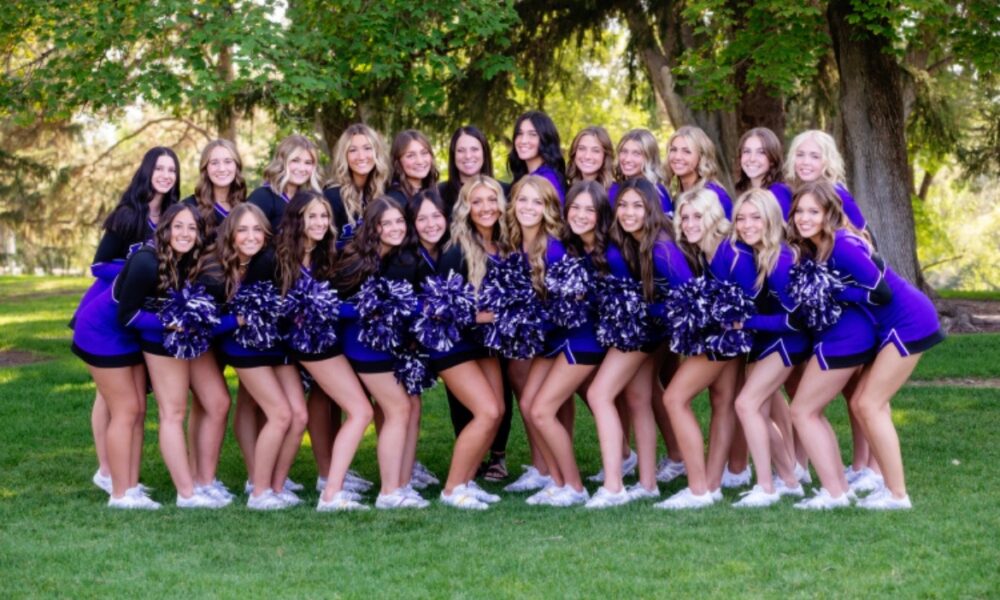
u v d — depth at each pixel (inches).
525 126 231.3
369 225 207.0
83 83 426.6
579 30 559.2
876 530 183.9
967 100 708.7
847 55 492.1
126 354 209.6
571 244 209.5
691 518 196.5
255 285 203.5
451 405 250.4
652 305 205.8
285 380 214.4
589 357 209.2
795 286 192.1
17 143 900.6
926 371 374.3
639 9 557.3
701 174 227.6
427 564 172.4
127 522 201.9
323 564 172.4
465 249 208.7
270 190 223.8
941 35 464.1
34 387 381.1
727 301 196.2
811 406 200.7
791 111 759.1
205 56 456.4
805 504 202.5
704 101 467.2
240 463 264.4
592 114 860.0
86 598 157.8
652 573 164.6
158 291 202.5
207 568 171.9
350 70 458.9
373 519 202.2
